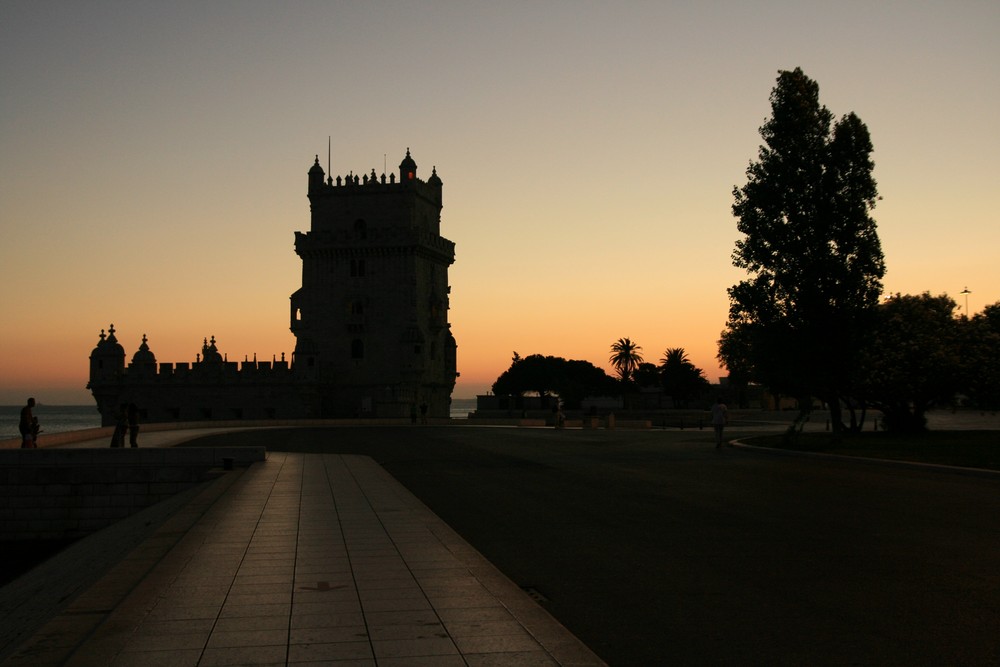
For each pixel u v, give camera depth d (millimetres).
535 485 27406
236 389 104625
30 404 39312
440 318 113875
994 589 12695
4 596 23406
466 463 36062
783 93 46531
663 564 14641
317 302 109062
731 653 9555
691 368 159500
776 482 28125
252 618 10133
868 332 45625
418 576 12703
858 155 45156
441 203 119812
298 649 8820
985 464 31516
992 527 18547
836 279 45000
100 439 56750
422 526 18062
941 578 13453
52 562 28516
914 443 43469
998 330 58094
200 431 69562
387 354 107062
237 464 35812
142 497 35719
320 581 12336
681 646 9820
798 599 12102
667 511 21219
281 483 27516
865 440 47375
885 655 9461
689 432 69812
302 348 104062
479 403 150625
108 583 12164
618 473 31484
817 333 45188
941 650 9648
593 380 176125
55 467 35562
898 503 22562
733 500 23344
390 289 107562
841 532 17938
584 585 13047
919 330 52250
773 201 46062
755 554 15508
